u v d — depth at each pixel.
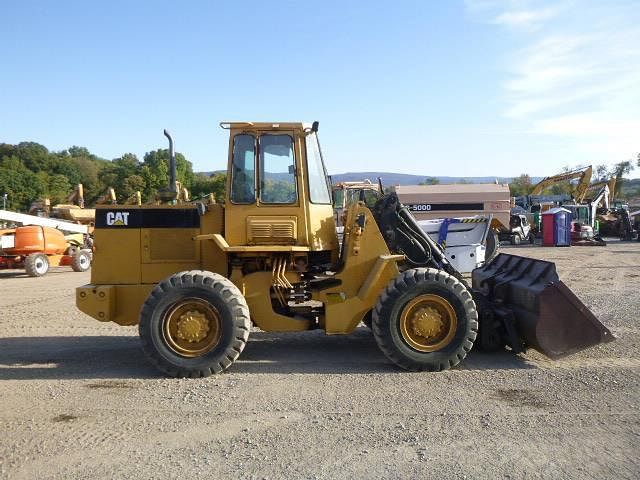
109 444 4.30
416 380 5.86
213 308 6.08
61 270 20.80
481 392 5.43
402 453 4.08
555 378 5.86
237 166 6.59
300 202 6.58
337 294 6.65
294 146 6.62
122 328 9.00
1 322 9.55
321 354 7.06
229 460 4.00
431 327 6.18
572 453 4.07
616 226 37.09
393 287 6.19
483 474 3.75
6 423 4.74
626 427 4.53
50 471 3.86
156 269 6.91
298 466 3.90
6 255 18.34
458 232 14.19
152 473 3.82
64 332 8.66
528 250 25.91
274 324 6.74
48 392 5.59
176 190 7.22
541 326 6.21
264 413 4.94
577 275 15.28
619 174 81.12
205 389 5.64
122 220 6.91
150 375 6.19
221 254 6.87
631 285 13.14
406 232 7.01
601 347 7.16
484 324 6.82
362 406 5.08
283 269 6.70
